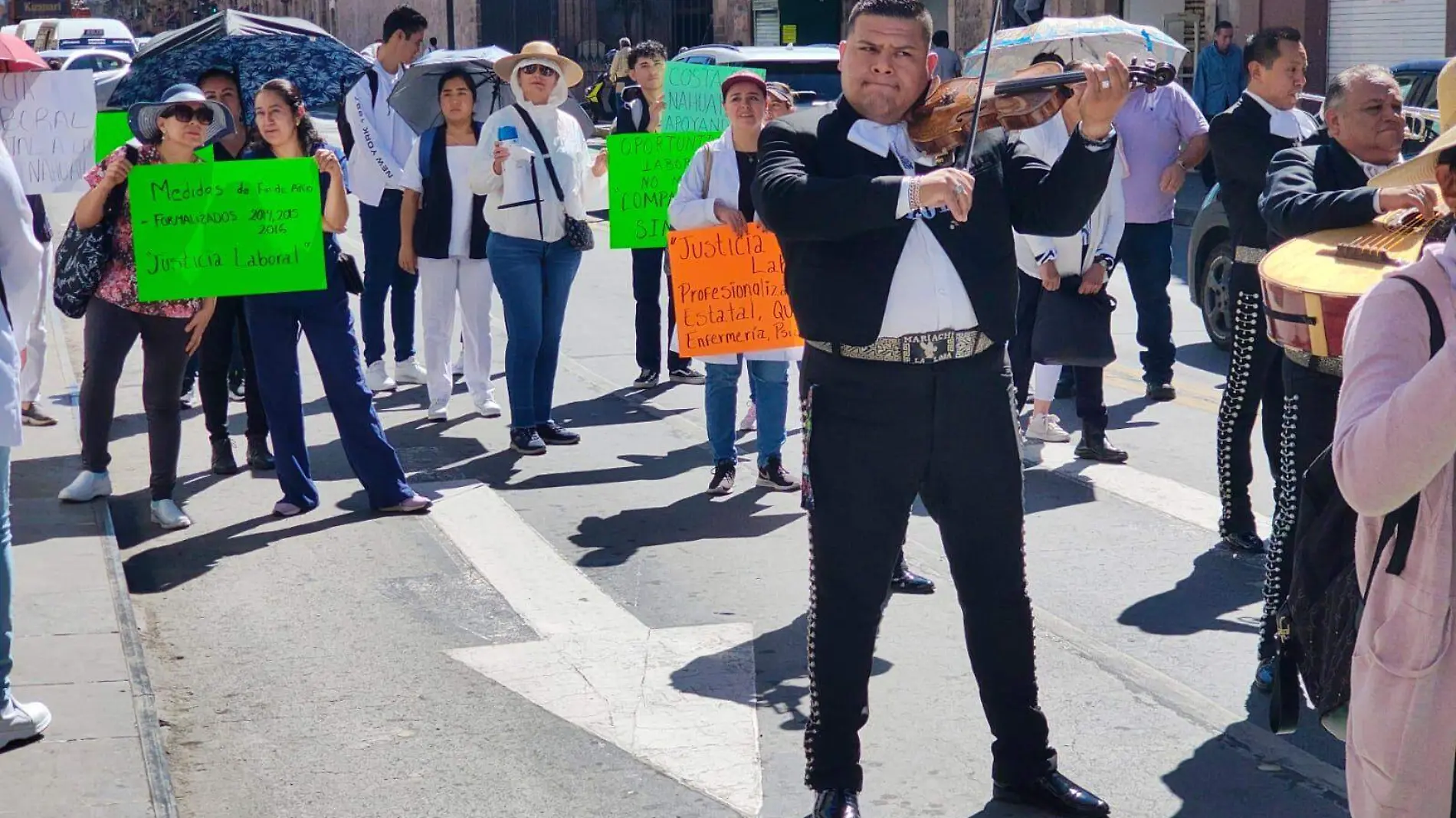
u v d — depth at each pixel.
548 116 8.06
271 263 6.61
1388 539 2.74
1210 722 4.75
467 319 8.89
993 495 3.94
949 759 4.53
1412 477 2.52
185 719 4.89
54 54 29.28
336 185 6.62
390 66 9.55
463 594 6.01
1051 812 4.16
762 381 7.27
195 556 6.48
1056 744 4.63
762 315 7.00
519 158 7.92
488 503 7.22
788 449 8.24
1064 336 7.39
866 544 3.94
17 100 6.77
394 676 5.21
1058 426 8.15
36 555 6.10
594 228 17.44
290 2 56.81
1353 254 3.88
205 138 6.64
